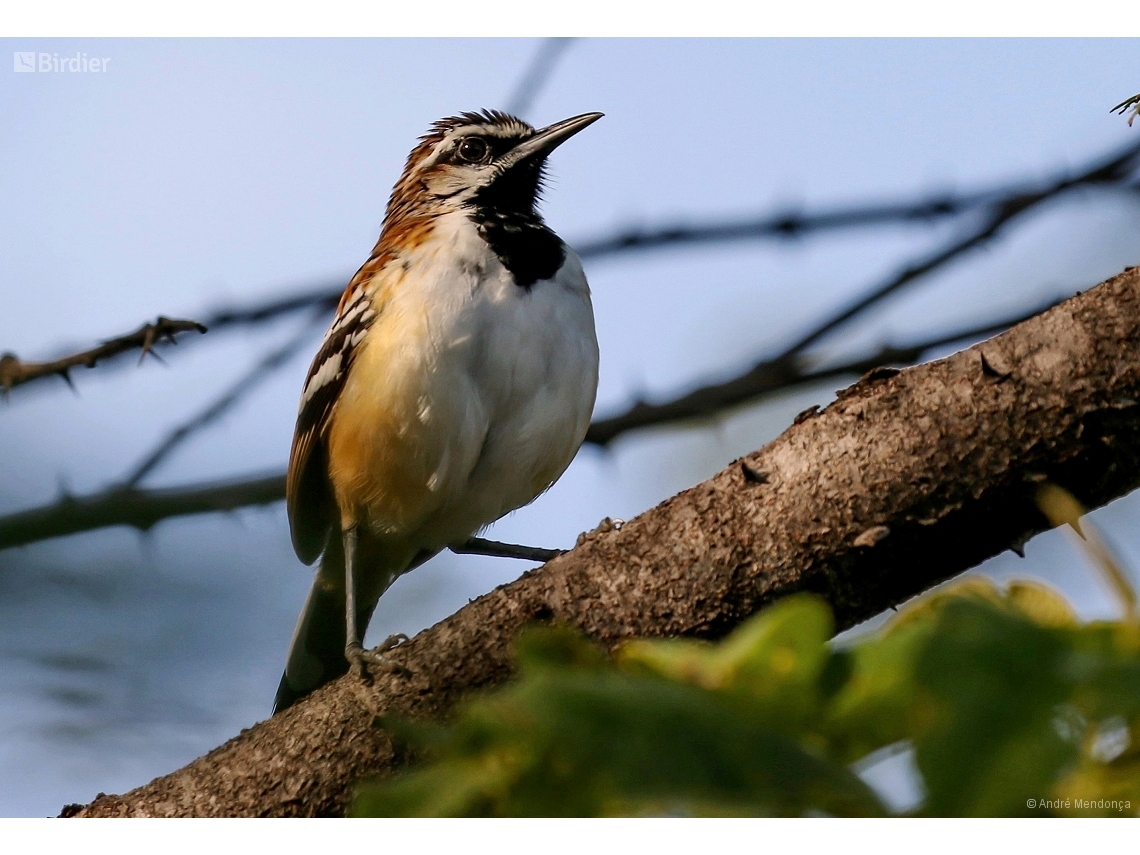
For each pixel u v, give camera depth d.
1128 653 3.23
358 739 7.60
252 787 7.67
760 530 7.02
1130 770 3.54
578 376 11.23
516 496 11.65
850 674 3.60
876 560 6.87
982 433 6.62
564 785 3.63
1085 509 6.66
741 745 3.42
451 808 3.70
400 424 10.91
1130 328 6.41
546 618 7.34
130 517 10.98
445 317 10.84
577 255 11.64
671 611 7.13
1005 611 3.43
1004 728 3.15
